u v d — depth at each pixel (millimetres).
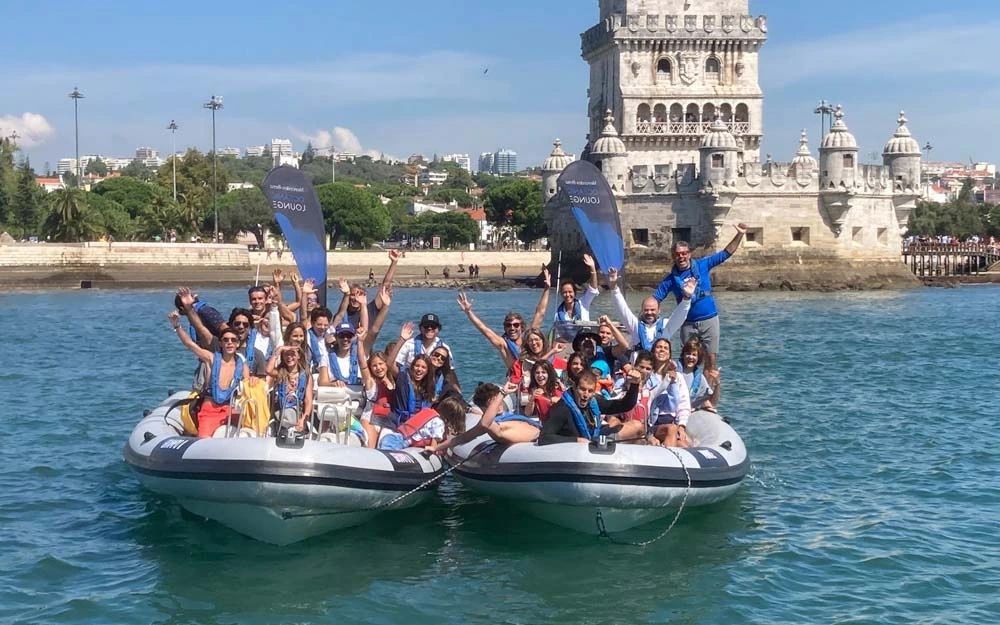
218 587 17062
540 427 20047
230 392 19922
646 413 20672
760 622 15750
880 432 28641
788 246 96312
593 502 18578
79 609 16141
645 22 105000
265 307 21453
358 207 164500
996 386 37375
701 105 106250
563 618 16031
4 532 19625
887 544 18938
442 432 20844
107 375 41094
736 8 107438
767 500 21828
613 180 98438
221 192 191000
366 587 17141
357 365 21969
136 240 156875
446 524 20406
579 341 21078
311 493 18109
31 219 151125
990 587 16938
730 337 54406
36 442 27281
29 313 76688
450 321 66250
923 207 176375
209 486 18375
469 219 195375
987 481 23234
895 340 53000
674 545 19047
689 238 96688
